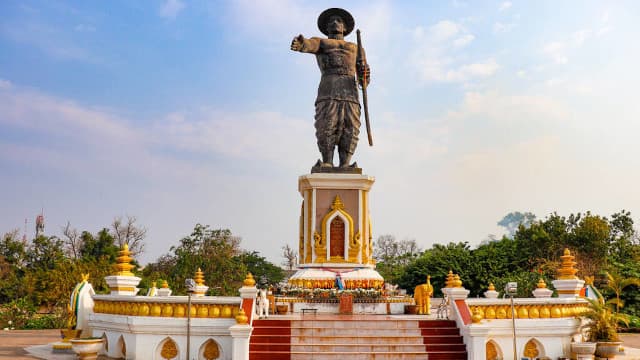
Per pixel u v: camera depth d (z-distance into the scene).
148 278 46.94
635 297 35.00
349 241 25.98
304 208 26.70
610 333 20.38
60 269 44.03
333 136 27.41
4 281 53.47
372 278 25.38
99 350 19.47
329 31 28.80
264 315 21.09
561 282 22.20
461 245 52.62
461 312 19.23
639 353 22.08
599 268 42.88
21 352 21.52
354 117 27.58
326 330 19.14
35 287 43.97
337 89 27.56
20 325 36.56
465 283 47.94
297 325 19.44
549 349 19.72
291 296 24.31
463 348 18.42
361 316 21.55
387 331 19.22
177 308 19.00
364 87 28.53
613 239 51.81
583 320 20.94
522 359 19.34
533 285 37.44
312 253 25.97
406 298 24.42
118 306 20.16
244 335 17.34
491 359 19.45
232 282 53.44
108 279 21.59
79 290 22.44
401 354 18.05
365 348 18.34
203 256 53.72
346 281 25.14
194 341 18.83
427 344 18.55
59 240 61.88
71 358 19.78
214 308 19.06
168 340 19.02
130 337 19.23
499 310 19.86
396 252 74.62
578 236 48.09
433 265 49.81
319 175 26.25
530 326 19.61
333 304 24.05
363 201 26.53
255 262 72.81
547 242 48.28
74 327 22.52
